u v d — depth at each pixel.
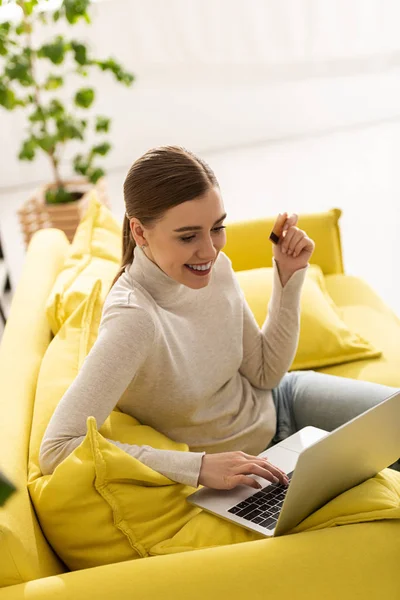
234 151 6.85
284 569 1.11
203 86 6.81
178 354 1.54
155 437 1.50
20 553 1.16
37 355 1.82
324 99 6.99
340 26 6.80
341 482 1.24
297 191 5.32
